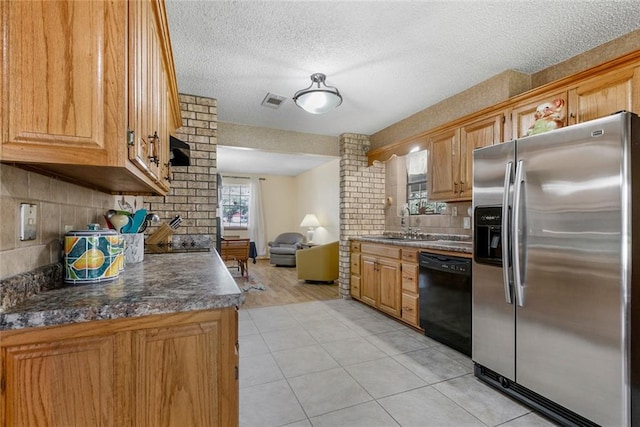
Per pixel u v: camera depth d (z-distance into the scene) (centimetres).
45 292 99
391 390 197
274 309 374
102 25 90
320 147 441
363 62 245
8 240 87
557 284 161
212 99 316
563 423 161
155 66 149
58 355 81
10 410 77
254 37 212
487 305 202
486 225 203
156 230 284
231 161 673
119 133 92
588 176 148
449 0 175
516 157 182
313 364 232
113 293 98
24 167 94
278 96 312
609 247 141
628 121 137
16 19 81
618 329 138
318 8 183
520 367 180
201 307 93
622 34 206
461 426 163
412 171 413
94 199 167
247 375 216
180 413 91
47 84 83
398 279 323
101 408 84
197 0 176
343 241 432
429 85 284
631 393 137
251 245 772
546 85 216
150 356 89
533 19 191
